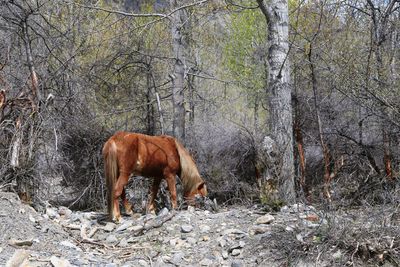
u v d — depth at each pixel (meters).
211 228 8.50
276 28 11.84
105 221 9.47
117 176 9.60
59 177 12.54
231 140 13.70
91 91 14.23
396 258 7.10
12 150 9.44
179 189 12.34
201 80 20.19
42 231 8.15
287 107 11.66
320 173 13.05
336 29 14.27
